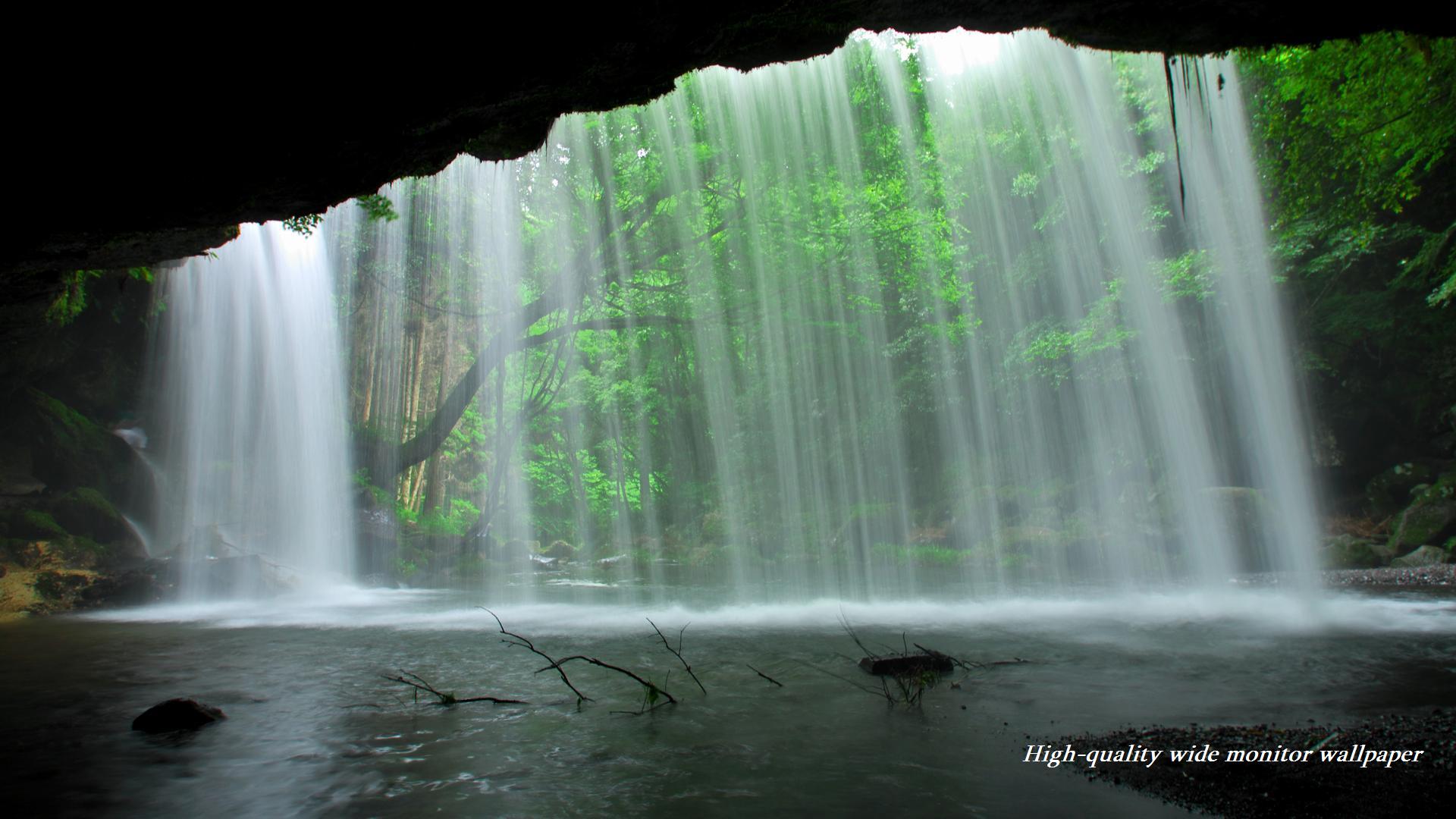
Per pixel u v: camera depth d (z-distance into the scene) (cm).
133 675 789
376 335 2712
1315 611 1098
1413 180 1742
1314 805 356
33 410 1848
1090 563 2097
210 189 605
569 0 515
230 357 2253
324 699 659
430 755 485
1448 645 808
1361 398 1941
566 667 794
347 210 2416
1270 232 1808
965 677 691
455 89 562
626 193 2398
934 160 2392
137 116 527
